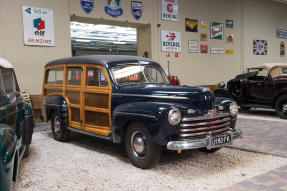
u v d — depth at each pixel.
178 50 11.22
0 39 7.43
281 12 15.38
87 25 13.05
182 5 11.27
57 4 8.34
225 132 3.75
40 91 8.13
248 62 13.90
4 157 1.96
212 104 3.58
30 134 4.02
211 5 12.23
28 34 7.84
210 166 3.68
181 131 3.34
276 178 3.15
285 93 7.48
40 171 3.59
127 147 3.75
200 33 11.91
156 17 10.54
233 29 13.13
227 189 2.86
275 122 6.93
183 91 3.53
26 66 7.86
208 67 12.27
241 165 3.70
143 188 2.98
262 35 14.47
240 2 13.35
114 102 4.01
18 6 7.67
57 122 5.32
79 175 3.42
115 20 9.52
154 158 3.43
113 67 4.20
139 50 11.02
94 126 4.38
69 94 4.96
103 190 2.95
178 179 3.23
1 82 3.09
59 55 8.45
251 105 8.39
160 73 4.83
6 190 1.98
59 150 4.64
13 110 3.11
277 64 7.69
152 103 3.45
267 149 4.41
